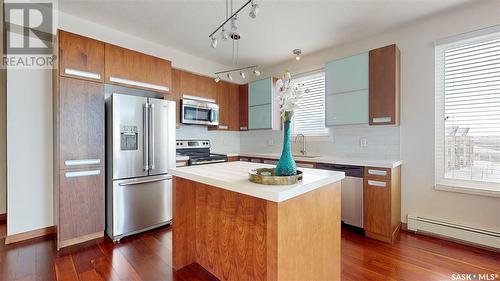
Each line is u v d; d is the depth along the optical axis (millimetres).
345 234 2674
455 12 2473
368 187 2605
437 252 2215
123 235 2529
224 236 1755
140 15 2650
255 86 4203
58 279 1786
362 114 2855
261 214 1487
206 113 3885
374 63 2764
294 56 3885
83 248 2295
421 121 2699
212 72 4191
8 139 2381
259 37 3156
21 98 2441
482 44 2359
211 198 1871
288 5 2385
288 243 1267
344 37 3143
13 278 1791
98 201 2492
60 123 2258
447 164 2562
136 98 2656
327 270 1567
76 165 2350
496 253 2170
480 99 2367
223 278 1768
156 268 1964
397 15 2570
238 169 1888
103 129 2527
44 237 2527
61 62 2262
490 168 2318
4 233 2633
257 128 4160
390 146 2939
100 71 2512
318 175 1594
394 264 2014
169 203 2943
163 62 3088
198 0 2348
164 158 2906
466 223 2412
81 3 2424
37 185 2545
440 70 2605
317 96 3746
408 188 2791
